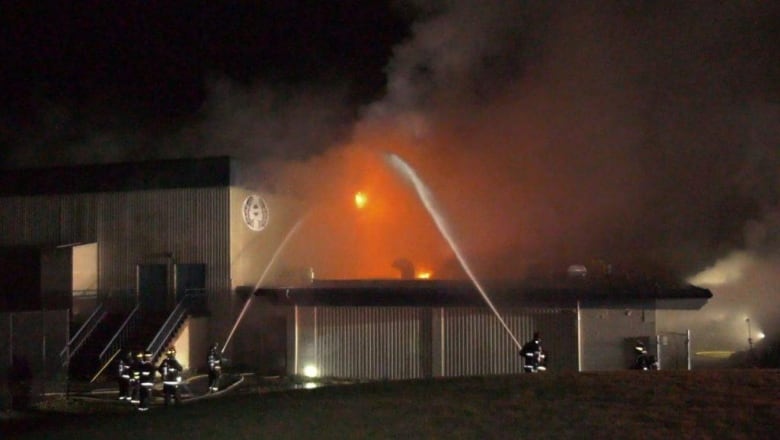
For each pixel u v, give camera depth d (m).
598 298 24.86
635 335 24.80
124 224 32.19
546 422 11.55
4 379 23.08
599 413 11.85
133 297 31.75
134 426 13.41
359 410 13.05
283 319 29.19
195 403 15.63
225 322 30.72
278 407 13.86
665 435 10.62
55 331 24.30
